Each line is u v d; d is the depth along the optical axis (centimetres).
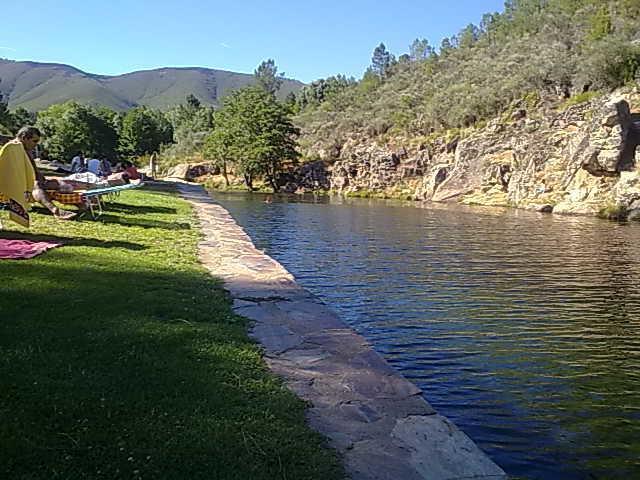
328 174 5269
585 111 3731
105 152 6519
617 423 561
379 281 1230
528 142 3972
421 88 6331
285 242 1817
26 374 376
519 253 1666
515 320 937
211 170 5591
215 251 983
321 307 646
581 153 3391
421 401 413
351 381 438
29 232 949
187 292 652
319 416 374
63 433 311
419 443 351
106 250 856
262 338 523
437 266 1425
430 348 790
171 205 1784
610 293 1141
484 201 4022
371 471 312
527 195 3753
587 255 1642
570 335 861
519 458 487
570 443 516
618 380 680
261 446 317
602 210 2973
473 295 1108
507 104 4588
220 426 333
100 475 277
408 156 4897
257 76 11638
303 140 6181
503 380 675
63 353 417
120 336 466
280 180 5322
